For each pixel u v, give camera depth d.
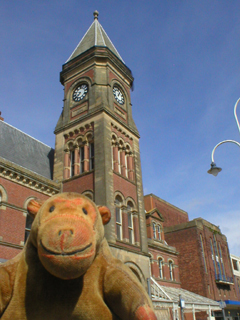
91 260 2.86
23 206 19.73
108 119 24.81
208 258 41.34
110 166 22.69
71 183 23.64
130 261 21.05
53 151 29.72
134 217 23.88
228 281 43.59
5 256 17.17
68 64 29.84
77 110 26.94
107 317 3.00
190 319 34.88
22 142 26.11
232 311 47.03
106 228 20.09
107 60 27.97
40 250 2.79
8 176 19.44
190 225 42.22
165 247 35.09
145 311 2.80
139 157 27.58
